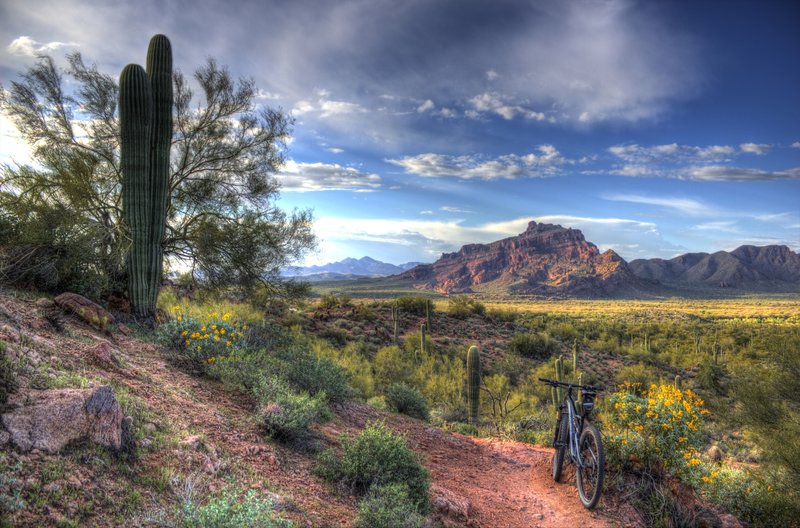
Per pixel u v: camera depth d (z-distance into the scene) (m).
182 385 5.84
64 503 2.75
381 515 3.91
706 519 5.78
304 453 5.27
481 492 6.05
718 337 60.00
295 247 14.54
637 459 6.27
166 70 10.44
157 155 10.16
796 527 7.27
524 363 36.03
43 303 6.87
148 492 3.25
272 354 8.48
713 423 19.62
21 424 3.07
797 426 9.73
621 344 55.34
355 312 39.31
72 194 10.27
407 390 11.09
